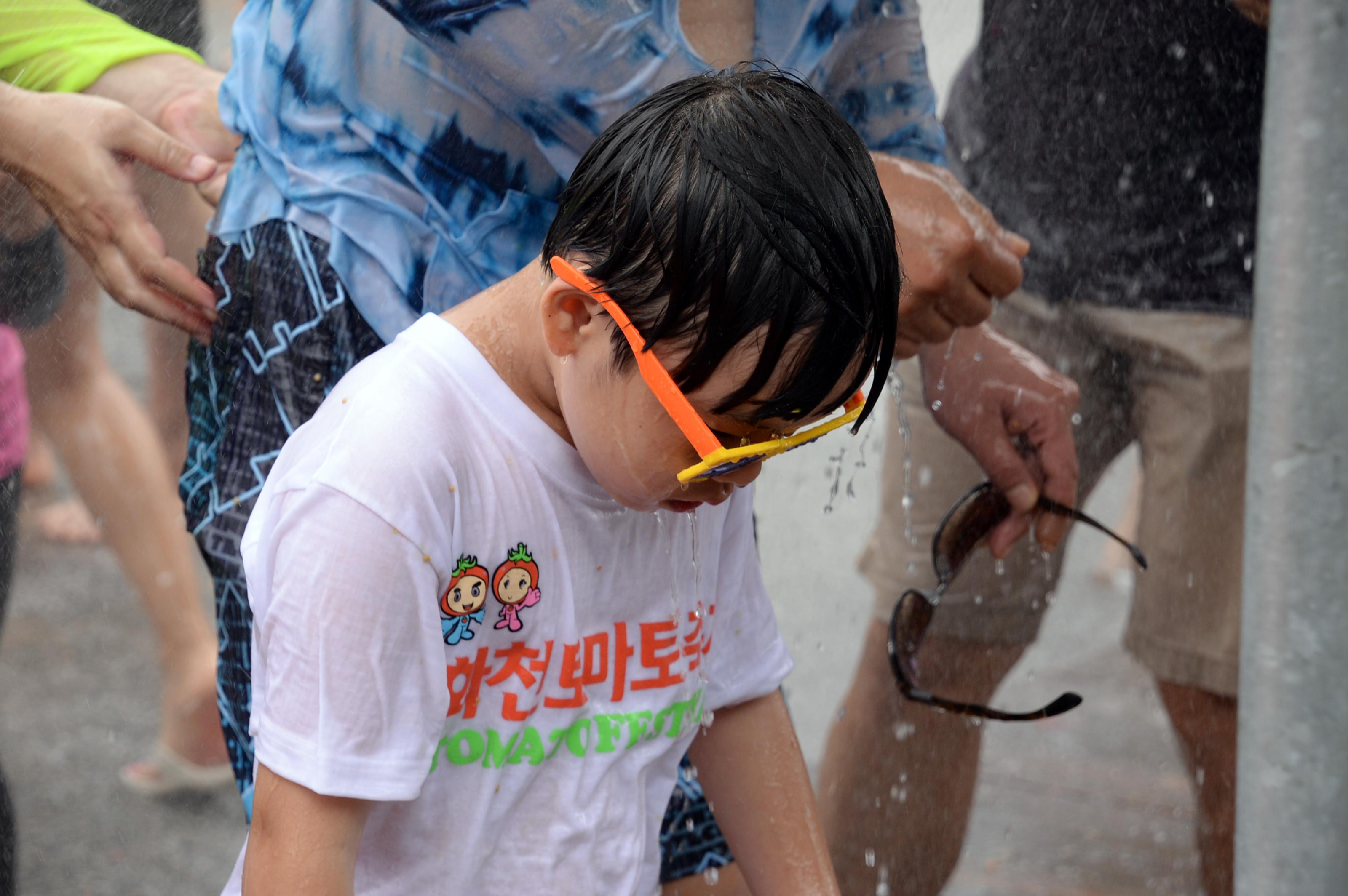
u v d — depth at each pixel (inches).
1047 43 72.1
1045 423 65.3
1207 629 75.6
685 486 37.7
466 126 49.5
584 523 41.0
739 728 49.9
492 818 42.3
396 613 36.9
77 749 80.8
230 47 62.3
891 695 76.4
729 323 32.8
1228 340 72.7
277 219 49.6
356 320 48.9
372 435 37.2
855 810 76.7
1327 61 39.0
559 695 42.4
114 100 56.4
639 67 47.4
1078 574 126.8
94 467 75.6
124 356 75.0
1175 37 69.6
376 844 42.1
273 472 40.3
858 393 37.0
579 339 36.4
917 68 61.2
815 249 32.9
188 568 79.9
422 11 45.9
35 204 54.1
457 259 49.9
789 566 86.7
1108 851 85.4
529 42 46.1
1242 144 71.0
